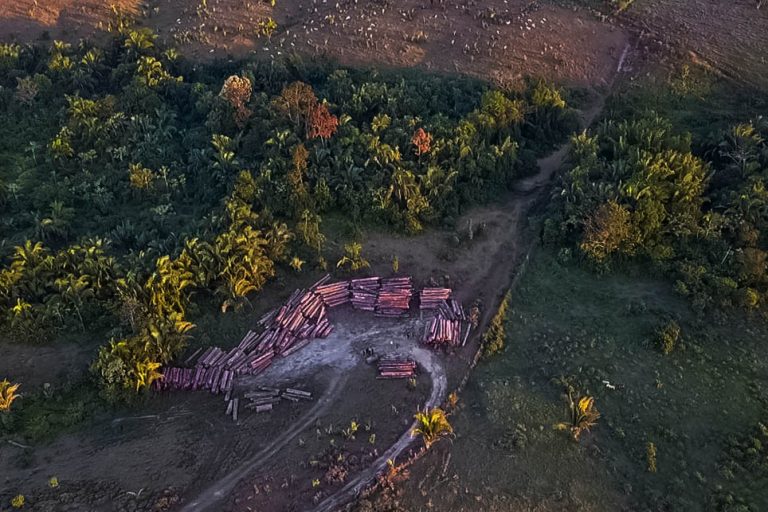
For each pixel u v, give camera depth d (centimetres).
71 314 6094
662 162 6950
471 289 6538
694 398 5325
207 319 6209
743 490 4684
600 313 6153
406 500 4672
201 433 5247
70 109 8606
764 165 7062
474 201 7588
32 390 5581
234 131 8319
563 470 4844
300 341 6022
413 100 8431
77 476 4912
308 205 7300
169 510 4678
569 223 6756
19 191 7731
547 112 8450
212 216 6988
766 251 6375
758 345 5728
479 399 5416
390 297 6303
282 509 4662
